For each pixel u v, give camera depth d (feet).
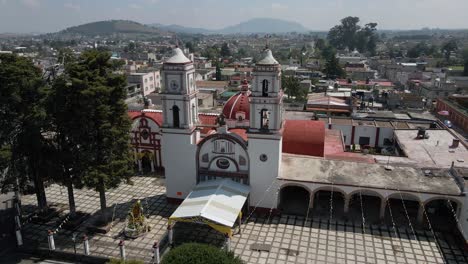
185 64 147.13
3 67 131.23
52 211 159.63
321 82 491.31
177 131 154.81
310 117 251.60
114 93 140.36
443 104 316.60
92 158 137.08
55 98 133.28
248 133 147.02
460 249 132.16
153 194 174.40
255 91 142.61
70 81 132.67
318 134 175.11
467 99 315.78
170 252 102.42
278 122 144.25
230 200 140.15
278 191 151.84
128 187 181.47
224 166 155.63
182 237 139.64
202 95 374.43
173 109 153.79
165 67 148.87
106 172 138.51
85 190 179.42
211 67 645.92
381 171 158.30
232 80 473.67
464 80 450.71
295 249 132.36
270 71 139.13
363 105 346.95
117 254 131.13
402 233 141.59
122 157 145.48
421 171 158.10
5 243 140.46
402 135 217.36
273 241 137.08
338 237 139.13
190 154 157.07
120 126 143.84
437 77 467.11
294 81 419.13
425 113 318.24
